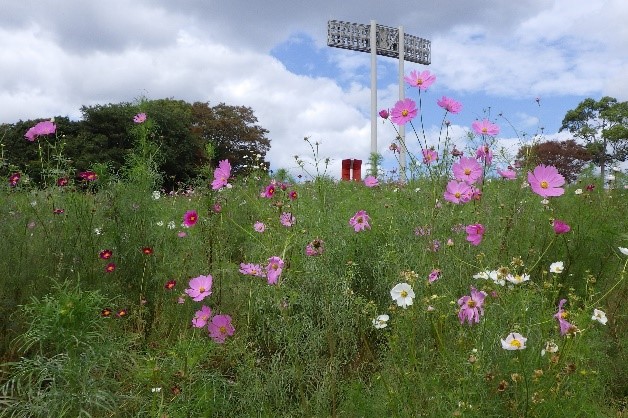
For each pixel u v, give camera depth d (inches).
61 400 78.9
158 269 132.4
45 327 79.6
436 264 111.1
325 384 88.9
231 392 91.0
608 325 109.0
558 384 70.2
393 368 85.7
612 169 195.2
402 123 112.7
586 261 130.6
